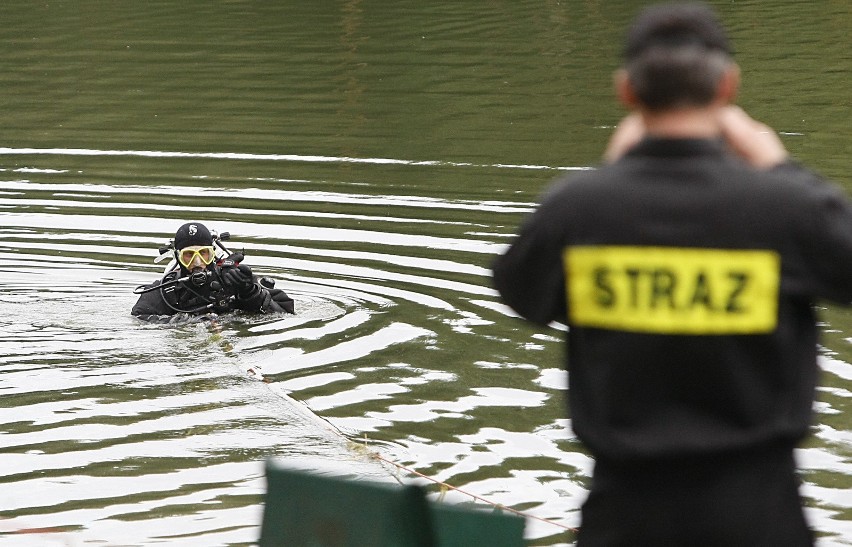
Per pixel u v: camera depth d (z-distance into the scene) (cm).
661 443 928
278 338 2794
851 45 6706
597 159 4441
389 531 1022
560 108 5319
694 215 926
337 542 1036
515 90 5722
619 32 7194
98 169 4462
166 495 1931
